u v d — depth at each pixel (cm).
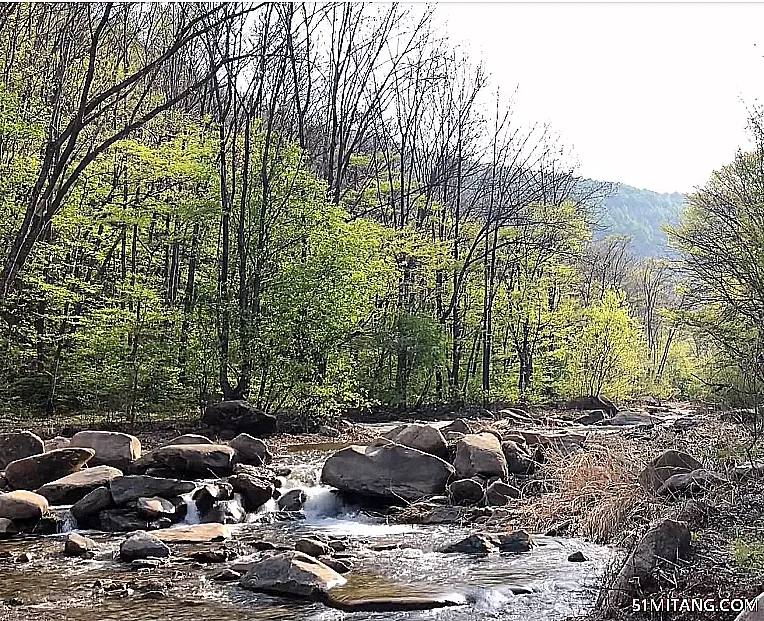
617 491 1154
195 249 2402
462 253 3509
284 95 2606
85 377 2159
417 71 3459
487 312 3425
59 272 2206
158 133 2403
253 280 2233
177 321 2172
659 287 6016
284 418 2286
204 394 2200
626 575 786
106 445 1434
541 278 3872
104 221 2167
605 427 2408
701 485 1080
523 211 3759
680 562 788
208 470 1389
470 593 856
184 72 2470
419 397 3061
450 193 3734
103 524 1173
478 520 1238
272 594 863
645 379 4228
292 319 2244
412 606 814
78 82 1930
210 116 2586
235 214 2280
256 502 1327
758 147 1496
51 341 2227
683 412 3447
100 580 908
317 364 2308
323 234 2308
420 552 1042
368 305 2569
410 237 3056
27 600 837
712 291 1566
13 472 1325
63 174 1797
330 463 1412
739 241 1449
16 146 1958
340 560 981
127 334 2097
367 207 3409
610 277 6069
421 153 3669
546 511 1201
